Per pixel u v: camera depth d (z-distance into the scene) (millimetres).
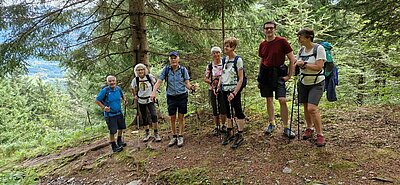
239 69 4852
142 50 7422
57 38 6512
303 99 4566
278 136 5016
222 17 6613
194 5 6539
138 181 4707
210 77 5410
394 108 6090
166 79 5535
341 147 4410
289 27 8164
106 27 7574
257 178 3975
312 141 4645
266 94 5066
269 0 10547
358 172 3719
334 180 3637
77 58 7066
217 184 4031
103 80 8133
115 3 7543
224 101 5094
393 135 4625
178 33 7965
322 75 4277
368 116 5676
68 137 9047
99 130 8852
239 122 5004
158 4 7695
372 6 5074
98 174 5316
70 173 5629
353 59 7797
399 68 6691
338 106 6949
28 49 6262
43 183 5531
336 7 5523
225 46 4910
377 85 7684
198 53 7906
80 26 6793
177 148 5426
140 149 5770
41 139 9906
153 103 6066
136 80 6059
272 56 4734
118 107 6008
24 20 6152
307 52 4312
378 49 6871
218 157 4742
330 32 9188
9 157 8227
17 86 23375
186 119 7184
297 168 4027
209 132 5930
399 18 5023
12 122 17656
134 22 7305
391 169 3684
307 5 8742
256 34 7387
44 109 26141
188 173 4434
